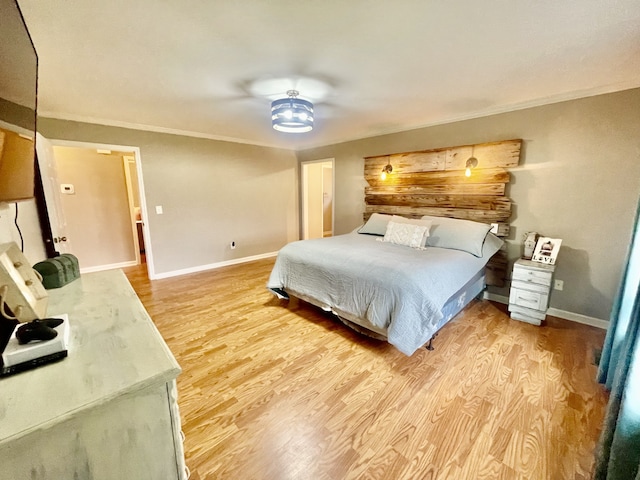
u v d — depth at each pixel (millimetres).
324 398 1737
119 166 4734
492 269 3230
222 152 4684
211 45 1701
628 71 2131
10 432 578
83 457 684
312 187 6273
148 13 1383
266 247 5547
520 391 1776
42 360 771
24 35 1069
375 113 3236
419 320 1996
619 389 1222
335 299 2502
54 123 3176
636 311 1271
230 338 2473
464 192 3320
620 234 2484
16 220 1619
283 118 2500
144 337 936
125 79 2199
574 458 1326
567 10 1380
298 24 1491
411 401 1704
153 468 804
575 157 2633
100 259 4664
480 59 1912
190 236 4480
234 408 1658
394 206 4035
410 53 1821
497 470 1275
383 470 1282
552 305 2902
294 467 1299
